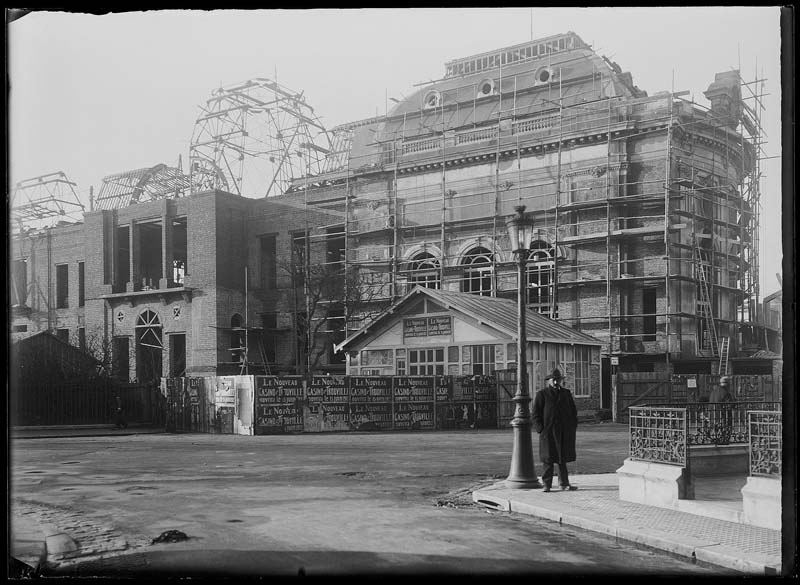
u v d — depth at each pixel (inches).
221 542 307.0
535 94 1617.9
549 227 1476.4
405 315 1175.6
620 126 1405.0
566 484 433.1
